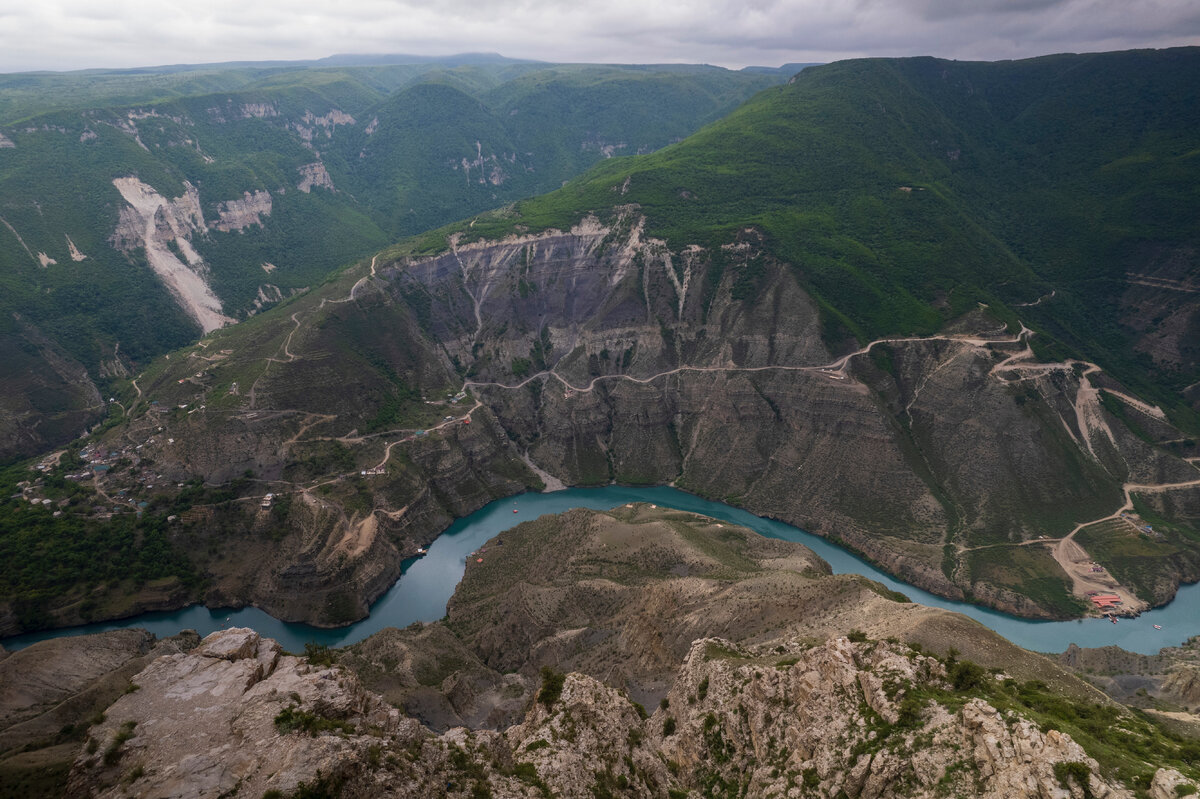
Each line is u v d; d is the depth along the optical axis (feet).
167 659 195.42
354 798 164.45
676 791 261.03
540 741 236.43
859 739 233.55
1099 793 179.01
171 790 153.99
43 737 274.98
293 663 200.13
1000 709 212.64
